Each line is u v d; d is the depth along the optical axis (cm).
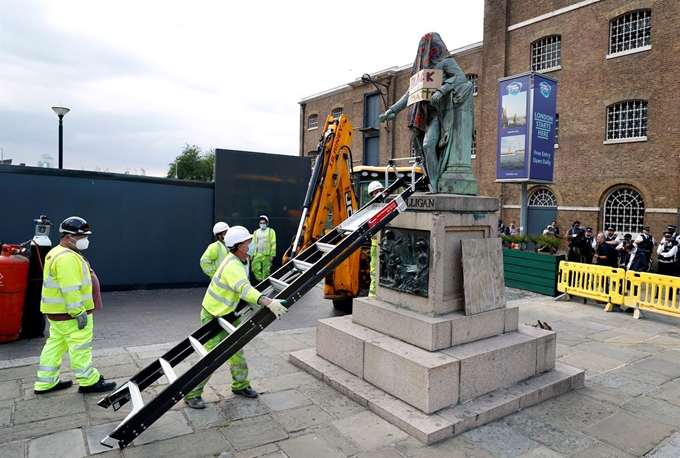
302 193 1266
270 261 1086
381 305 491
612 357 598
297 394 450
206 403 427
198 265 1123
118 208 1027
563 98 1816
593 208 1712
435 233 437
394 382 420
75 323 443
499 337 468
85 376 443
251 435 369
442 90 472
